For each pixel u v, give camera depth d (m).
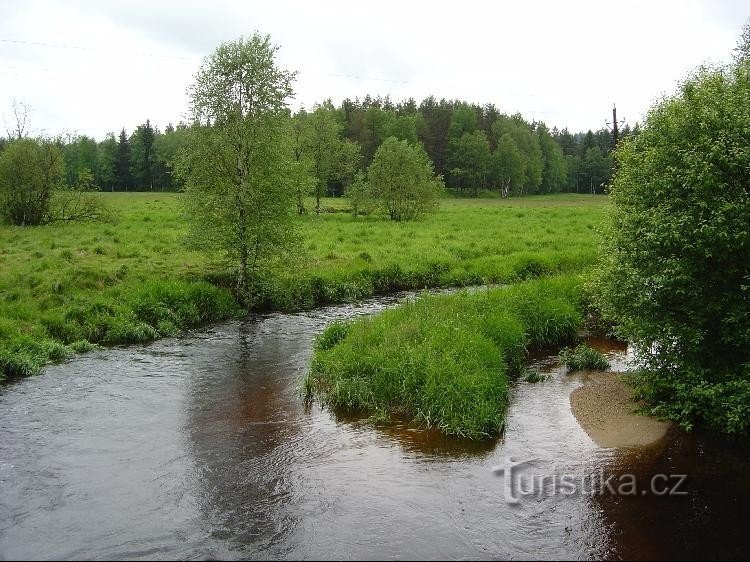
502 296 19.30
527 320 17.80
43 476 9.49
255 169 22.48
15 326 16.33
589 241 37.78
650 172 12.14
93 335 17.58
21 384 13.77
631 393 13.26
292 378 14.64
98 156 125.94
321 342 16.66
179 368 15.34
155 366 15.45
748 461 10.16
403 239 37.84
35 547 7.66
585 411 12.45
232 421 11.90
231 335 18.91
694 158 10.94
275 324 20.48
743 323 10.77
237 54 21.70
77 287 20.61
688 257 11.05
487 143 117.00
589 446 10.82
